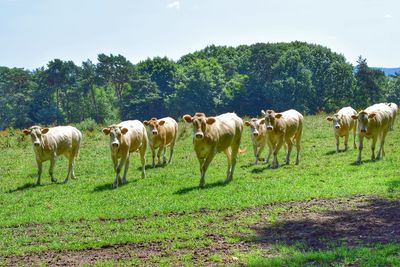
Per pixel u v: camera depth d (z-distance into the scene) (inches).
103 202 651.5
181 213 578.2
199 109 4404.5
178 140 1237.1
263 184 694.5
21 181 836.6
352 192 620.4
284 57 4520.2
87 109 4744.1
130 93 4729.3
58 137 819.4
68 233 526.6
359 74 4557.1
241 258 409.7
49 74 4771.2
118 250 457.4
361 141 829.8
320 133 1194.0
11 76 4985.2
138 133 792.3
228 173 748.6
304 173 762.8
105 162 982.4
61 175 876.6
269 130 818.8
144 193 688.4
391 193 602.9
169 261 414.0
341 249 408.5
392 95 5620.1
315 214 537.6
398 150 924.0
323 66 4365.2
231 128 734.5
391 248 401.7
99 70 4852.4
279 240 454.9
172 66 5132.9
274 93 4217.5
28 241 505.0
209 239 468.1
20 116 4603.8
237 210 574.9
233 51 6358.3
